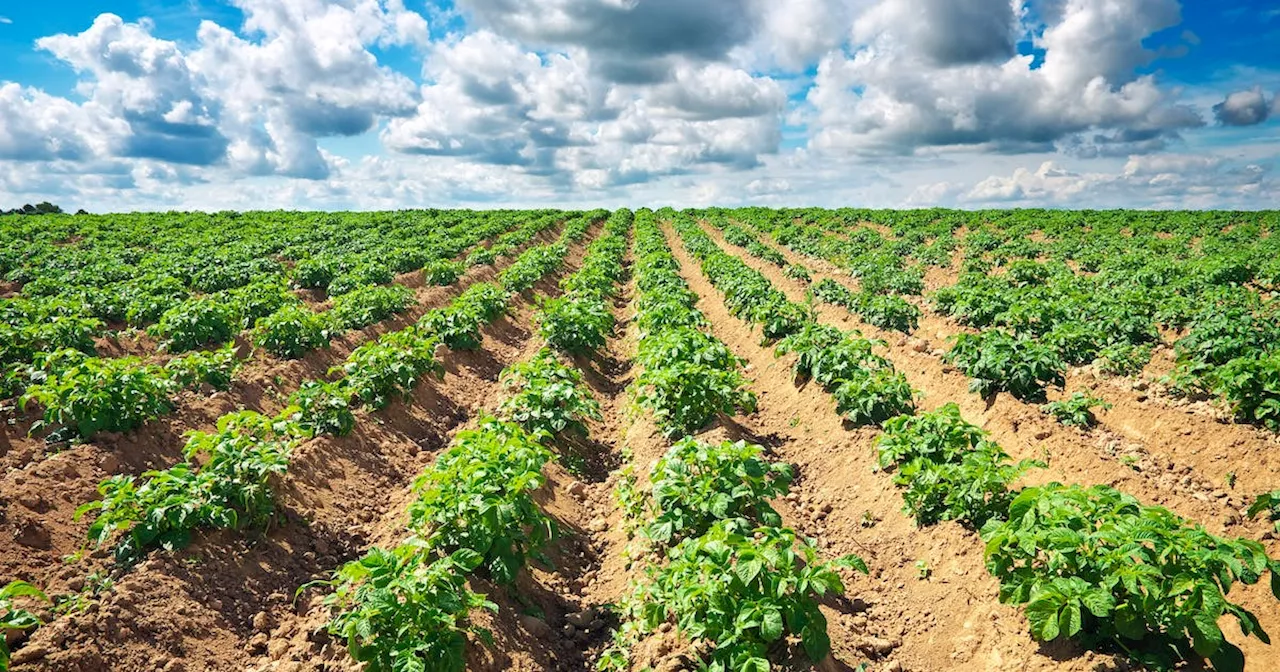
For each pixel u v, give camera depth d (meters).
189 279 23.66
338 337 17.44
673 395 12.26
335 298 20.55
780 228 48.66
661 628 7.28
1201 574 5.80
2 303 15.52
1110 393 12.88
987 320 18.34
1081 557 6.21
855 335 17.98
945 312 20.42
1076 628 5.83
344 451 11.27
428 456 12.49
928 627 7.54
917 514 9.02
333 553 9.12
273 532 8.82
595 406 12.80
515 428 9.88
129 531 8.09
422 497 8.45
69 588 7.35
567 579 8.73
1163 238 39.28
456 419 14.43
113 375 10.54
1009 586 6.70
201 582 7.65
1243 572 5.61
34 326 13.56
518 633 7.40
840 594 8.23
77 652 6.28
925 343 16.14
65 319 13.92
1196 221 46.31
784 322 16.53
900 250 37.09
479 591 7.50
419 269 28.75
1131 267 25.23
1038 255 34.38
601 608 8.16
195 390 12.54
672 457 8.83
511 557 7.88
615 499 10.70
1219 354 13.05
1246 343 13.14
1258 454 10.09
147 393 10.72
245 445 9.13
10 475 8.69
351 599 7.11
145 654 6.66
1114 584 5.77
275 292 19.44
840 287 22.27
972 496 8.21
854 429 11.76
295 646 7.16
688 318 17.39
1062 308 16.89
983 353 12.61
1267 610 7.10
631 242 49.03
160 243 35.38
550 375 13.07
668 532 8.22
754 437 12.83
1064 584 6.01
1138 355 13.96
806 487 11.09
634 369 17.34
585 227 55.44
